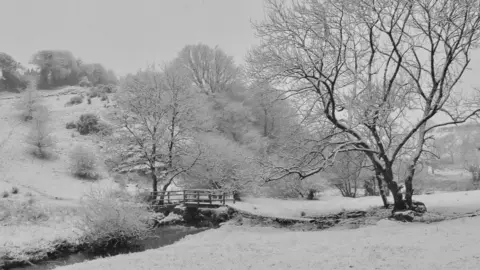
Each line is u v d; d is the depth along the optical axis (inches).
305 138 555.5
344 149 518.0
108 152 928.9
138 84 956.0
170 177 950.4
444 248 296.4
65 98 2178.9
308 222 609.9
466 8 475.5
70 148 1359.5
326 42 520.4
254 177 560.7
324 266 267.1
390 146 613.3
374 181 1208.8
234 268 280.2
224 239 499.5
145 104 932.0
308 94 538.0
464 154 1696.6
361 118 492.4
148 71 1077.1
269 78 526.3
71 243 526.0
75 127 1579.7
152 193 866.8
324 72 523.5
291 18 521.3
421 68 531.2
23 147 1251.8
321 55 490.9
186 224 745.0
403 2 502.9
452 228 389.7
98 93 2160.4
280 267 274.4
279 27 519.5
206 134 1085.1
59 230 592.1
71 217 689.6
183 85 993.5
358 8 501.0
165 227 711.7
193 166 968.9
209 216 755.4
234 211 733.9
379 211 633.0
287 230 567.8
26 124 1502.2
